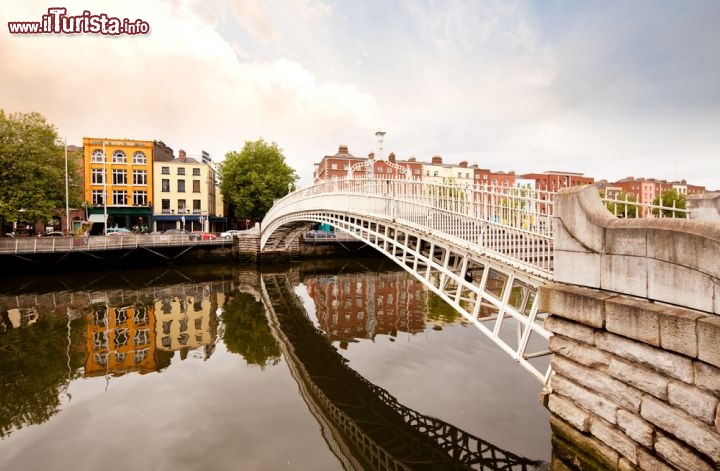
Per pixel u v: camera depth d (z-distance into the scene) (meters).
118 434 6.51
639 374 3.83
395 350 10.51
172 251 27.98
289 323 13.80
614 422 4.11
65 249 23.20
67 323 13.42
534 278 6.29
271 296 18.48
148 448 6.09
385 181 11.64
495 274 10.66
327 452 6.08
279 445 6.24
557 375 4.95
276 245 30.25
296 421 7.02
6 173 23.45
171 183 43.00
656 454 3.68
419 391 7.93
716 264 3.32
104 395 8.00
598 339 4.29
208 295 18.61
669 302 3.70
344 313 15.11
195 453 5.97
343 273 26.34
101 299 17.33
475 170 54.06
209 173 46.38
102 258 24.91
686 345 3.38
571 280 4.82
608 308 4.11
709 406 3.22
